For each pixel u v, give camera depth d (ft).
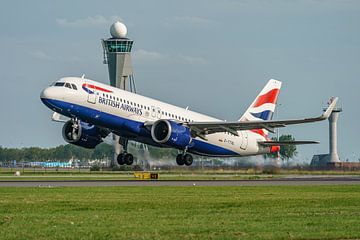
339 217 245.45
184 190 379.55
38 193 350.02
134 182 481.46
